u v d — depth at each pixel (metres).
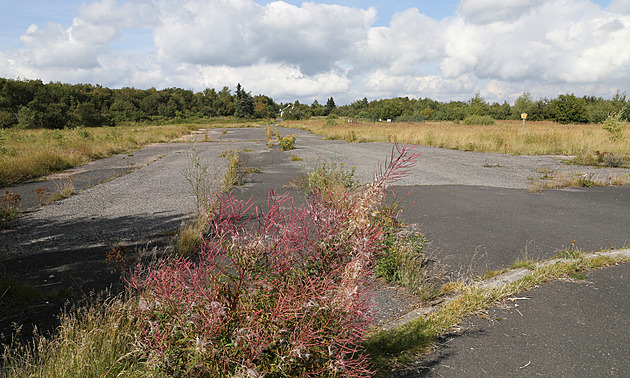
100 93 114.00
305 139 30.53
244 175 12.09
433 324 3.20
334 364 1.91
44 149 18.11
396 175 2.31
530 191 9.13
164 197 9.18
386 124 51.00
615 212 7.03
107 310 2.89
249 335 1.73
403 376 2.56
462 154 17.62
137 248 5.47
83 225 6.89
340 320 1.93
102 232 6.39
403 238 4.71
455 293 3.78
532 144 18.73
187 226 6.38
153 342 1.86
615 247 5.12
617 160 13.27
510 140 19.83
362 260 2.08
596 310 3.41
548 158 15.82
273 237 2.03
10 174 12.43
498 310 3.47
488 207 7.58
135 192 9.98
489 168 13.24
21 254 5.44
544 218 6.71
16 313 3.62
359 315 2.04
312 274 2.08
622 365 2.66
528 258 4.79
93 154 19.44
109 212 7.85
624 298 3.62
